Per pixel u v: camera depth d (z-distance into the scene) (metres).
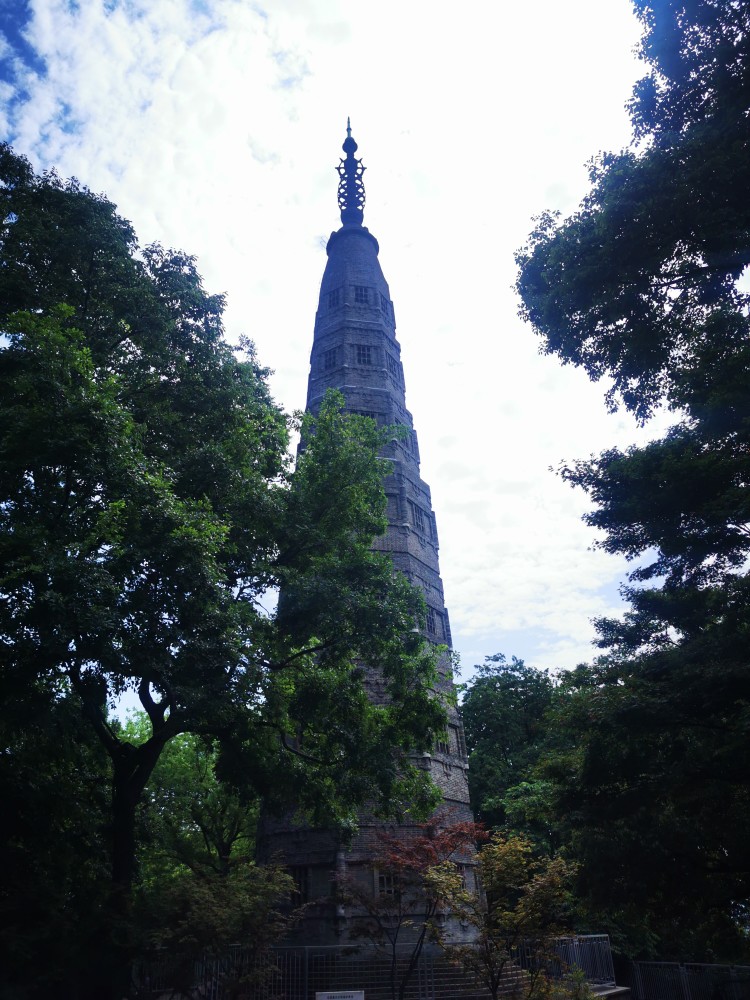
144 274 22.48
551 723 21.88
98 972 16.42
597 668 21.88
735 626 17.69
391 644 22.00
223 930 16.48
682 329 19.50
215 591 17.17
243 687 17.23
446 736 23.59
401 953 29.56
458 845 25.70
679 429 20.88
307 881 32.44
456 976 27.44
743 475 18.30
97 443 16.50
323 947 25.89
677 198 16.95
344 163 61.88
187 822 39.94
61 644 15.07
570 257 19.38
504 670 57.31
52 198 21.59
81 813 21.91
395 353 52.66
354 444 24.47
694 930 20.34
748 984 26.86
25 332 16.98
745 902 19.56
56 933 15.83
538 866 23.20
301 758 23.06
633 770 19.48
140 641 15.82
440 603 44.03
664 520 19.56
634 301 19.03
